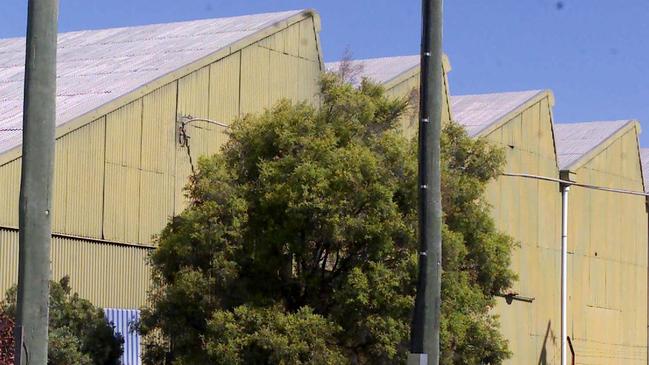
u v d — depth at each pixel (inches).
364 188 940.6
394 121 1032.8
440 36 738.8
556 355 2026.3
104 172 1350.9
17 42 1867.6
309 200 930.1
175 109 1460.4
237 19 1716.3
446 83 1829.5
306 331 910.4
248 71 1578.5
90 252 1327.5
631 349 2293.3
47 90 598.9
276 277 970.7
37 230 594.2
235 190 969.5
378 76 1743.4
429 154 732.0
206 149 1502.2
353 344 945.5
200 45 1595.7
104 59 1641.2
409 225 945.5
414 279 929.5
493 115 1926.7
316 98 1690.5
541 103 2026.3
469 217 1019.9
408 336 923.4
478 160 1044.5
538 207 1993.1
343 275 952.9
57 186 1284.4
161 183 1432.1
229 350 906.1
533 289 1962.4
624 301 2278.5
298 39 1674.5
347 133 986.7
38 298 593.6
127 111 1387.8
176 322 957.2
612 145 2260.1
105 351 1068.5
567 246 2075.5
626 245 2300.7
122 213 1374.3
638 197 2357.3
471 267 1028.5
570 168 2082.9
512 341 1891.0
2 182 1210.0
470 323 988.6
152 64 1542.8
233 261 948.0
